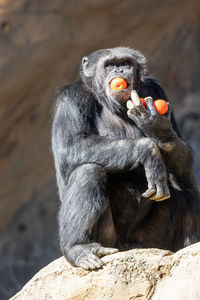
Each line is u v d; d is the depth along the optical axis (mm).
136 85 25016
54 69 48469
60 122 24062
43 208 51156
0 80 47031
